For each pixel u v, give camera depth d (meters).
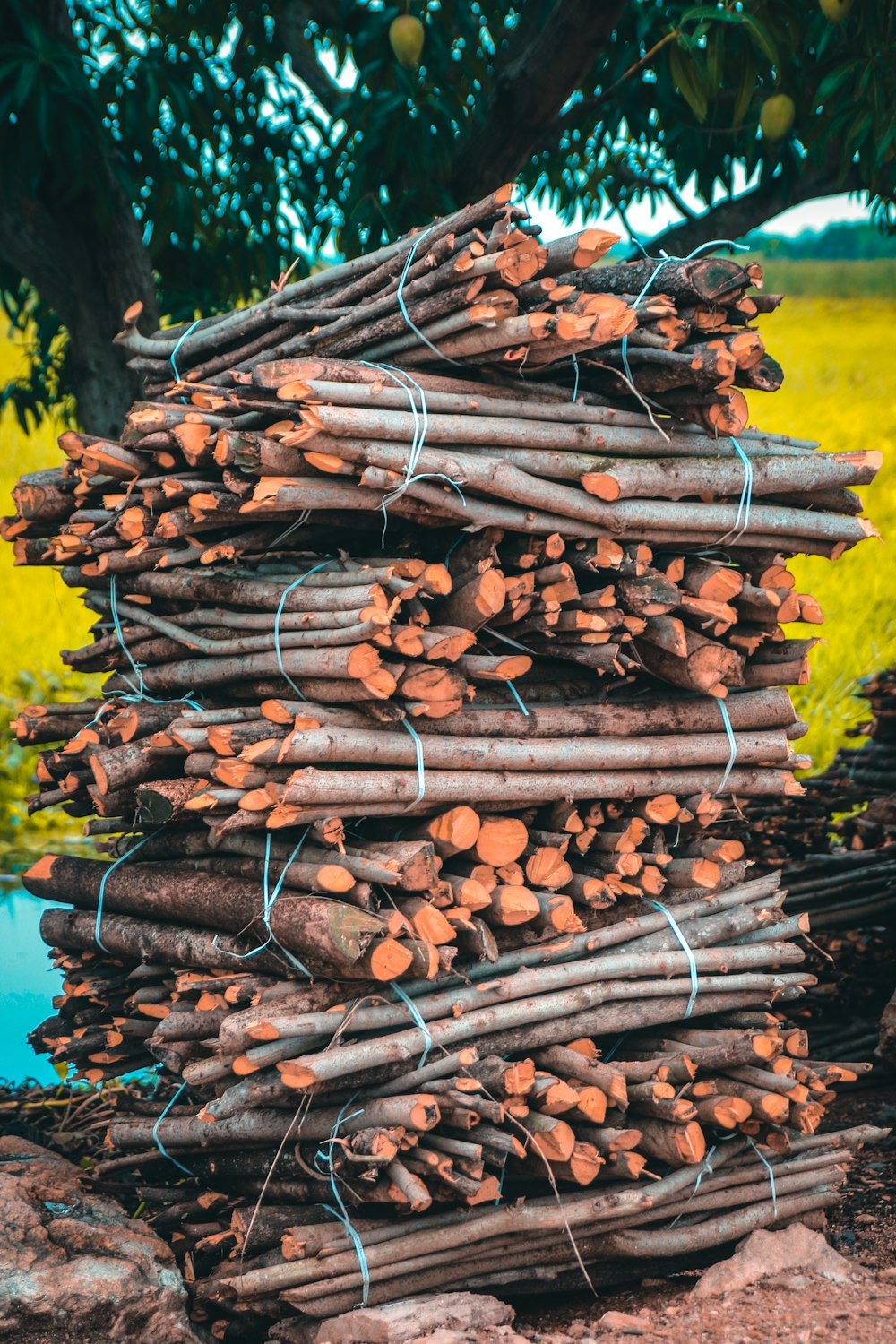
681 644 3.43
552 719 3.48
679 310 3.26
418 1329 3.04
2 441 12.04
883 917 5.62
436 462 3.09
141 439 3.42
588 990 3.43
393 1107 3.07
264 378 3.05
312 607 3.20
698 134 6.32
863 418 12.83
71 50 5.50
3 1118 4.86
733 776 3.76
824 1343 2.94
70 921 3.88
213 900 3.32
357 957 2.92
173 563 3.45
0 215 5.58
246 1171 3.37
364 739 3.14
